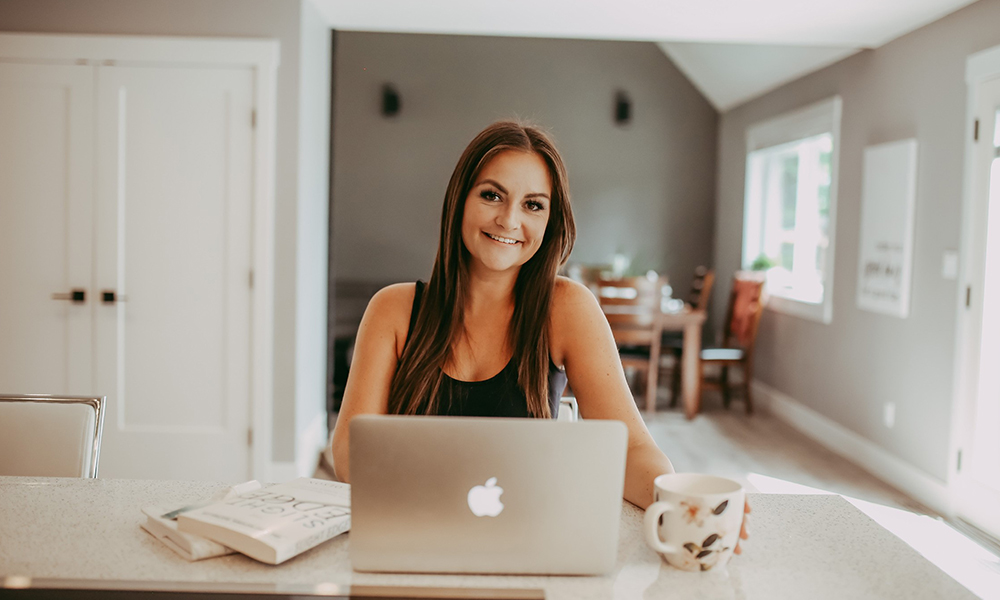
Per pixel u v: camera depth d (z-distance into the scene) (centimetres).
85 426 162
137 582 89
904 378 381
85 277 351
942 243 351
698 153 695
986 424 319
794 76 536
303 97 353
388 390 135
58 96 346
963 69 338
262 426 354
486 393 132
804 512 119
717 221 694
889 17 362
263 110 346
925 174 366
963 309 333
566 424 91
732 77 614
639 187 695
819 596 90
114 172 348
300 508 105
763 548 104
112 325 351
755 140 607
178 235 351
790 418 521
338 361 594
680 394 604
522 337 132
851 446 433
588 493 92
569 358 136
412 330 135
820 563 100
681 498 95
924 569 98
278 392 356
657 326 521
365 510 92
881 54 414
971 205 329
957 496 335
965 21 338
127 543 103
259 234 349
